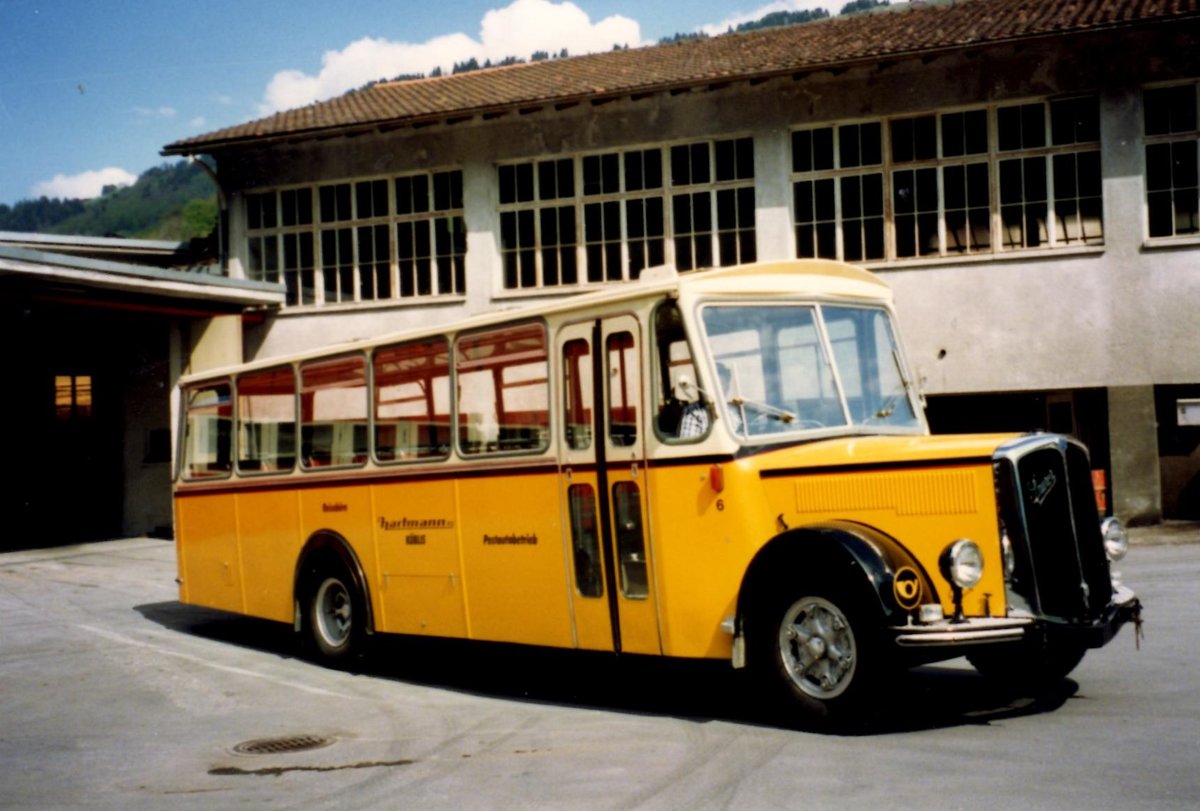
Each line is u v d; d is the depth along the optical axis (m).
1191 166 18.16
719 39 23.83
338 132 21.91
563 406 8.26
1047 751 6.24
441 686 9.47
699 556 7.34
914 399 8.39
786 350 7.78
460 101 21.69
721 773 6.16
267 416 11.32
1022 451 6.60
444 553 9.27
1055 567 6.65
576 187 21.14
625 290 7.79
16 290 17.91
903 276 19.22
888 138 19.38
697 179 20.45
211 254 25.20
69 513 23.11
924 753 6.31
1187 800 5.27
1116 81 18.22
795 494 7.13
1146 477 18.19
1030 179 18.78
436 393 9.38
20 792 6.62
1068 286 18.53
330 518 10.48
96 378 23.27
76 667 10.71
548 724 7.77
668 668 9.68
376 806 6.02
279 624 13.20
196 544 12.28
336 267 22.81
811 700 6.76
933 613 6.45
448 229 22.11
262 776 6.79
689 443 7.38
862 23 22.11
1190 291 18.02
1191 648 9.08
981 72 18.78
